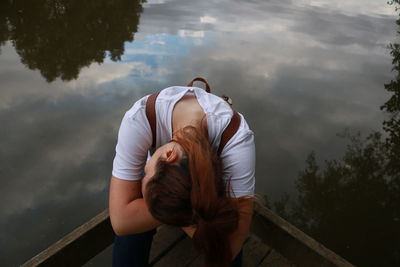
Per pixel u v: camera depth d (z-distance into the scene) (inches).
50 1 326.3
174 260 61.7
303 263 60.7
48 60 225.1
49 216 120.7
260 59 245.8
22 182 130.8
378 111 193.8
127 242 43.9
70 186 132.3
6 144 145.5
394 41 299.4
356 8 398.0
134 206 36.3
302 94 205.0
